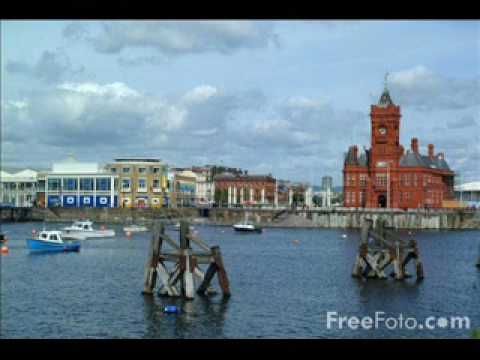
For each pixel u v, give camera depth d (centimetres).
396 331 4666
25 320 4975
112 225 19100
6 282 6800
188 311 5241
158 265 5856
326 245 12388
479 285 6644
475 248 11694
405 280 6975
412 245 7075
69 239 13412
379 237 7081
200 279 5906
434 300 5812
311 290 6272
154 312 5203
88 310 5297
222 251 10812
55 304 5544
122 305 5466
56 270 7869
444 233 17038
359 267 7088
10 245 11519
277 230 18400
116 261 8925
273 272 7688
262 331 4662
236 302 5594
